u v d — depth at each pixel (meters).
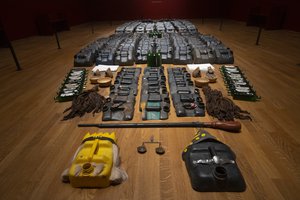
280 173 2.10
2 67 5.64
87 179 1.92
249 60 5.52
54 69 5.32
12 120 3.15
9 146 2.60
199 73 4.38
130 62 5.22
